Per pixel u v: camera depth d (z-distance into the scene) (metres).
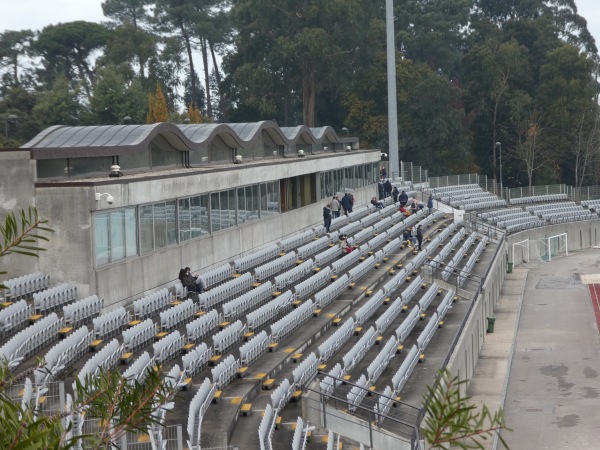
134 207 36.81
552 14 160.62
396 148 96.56
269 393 28.55
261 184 53.22
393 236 65.12
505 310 67.44
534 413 42.34
